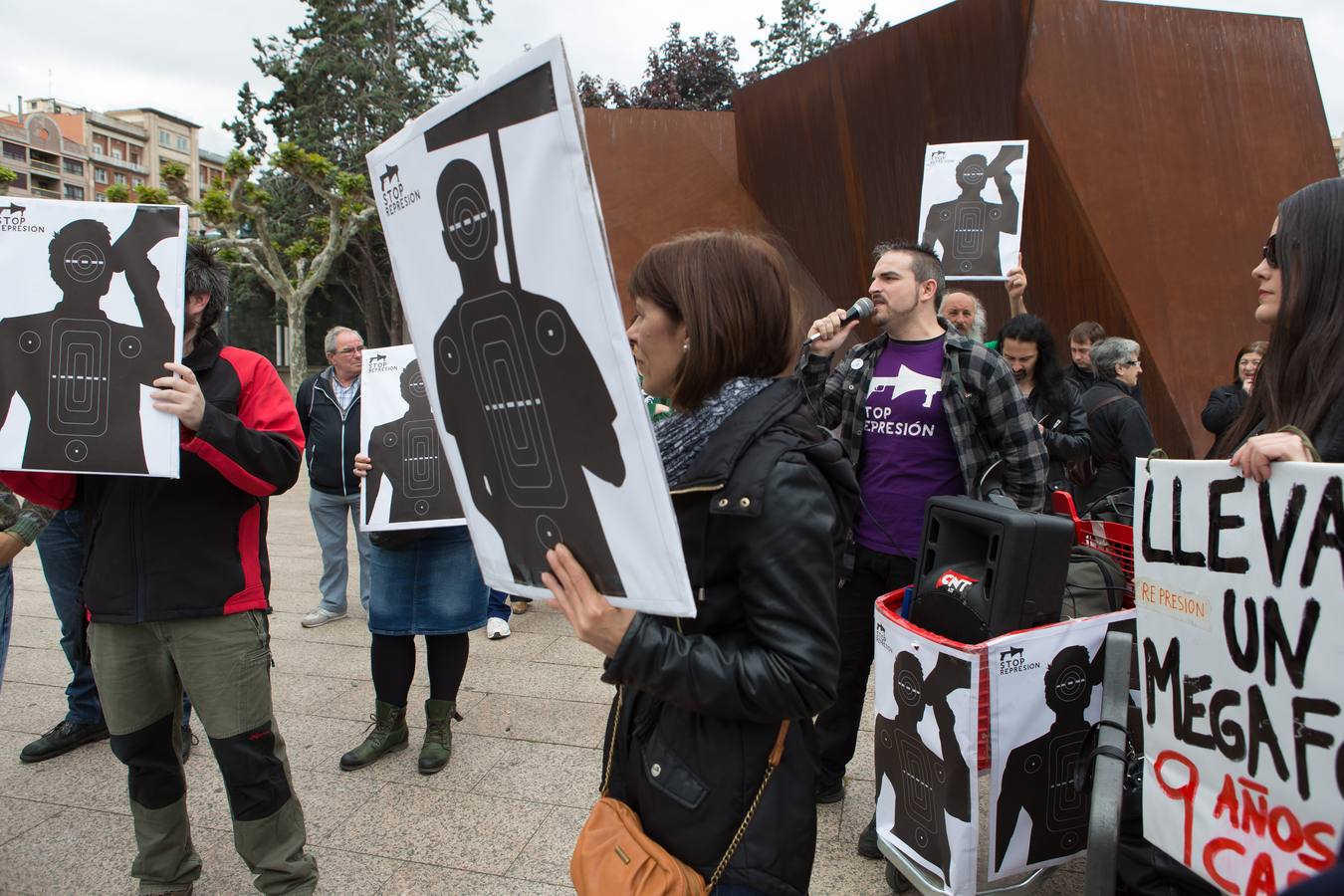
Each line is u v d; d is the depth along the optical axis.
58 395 2.05
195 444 2.08
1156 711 1.57
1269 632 1.34
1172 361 5.99
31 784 3.18
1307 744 1.29
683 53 23.91
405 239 1.30
